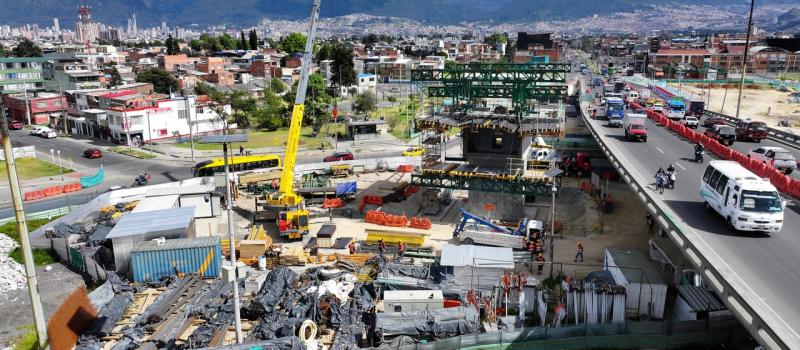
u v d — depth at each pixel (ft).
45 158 302.04
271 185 226.58
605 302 112.68
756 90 530.68
